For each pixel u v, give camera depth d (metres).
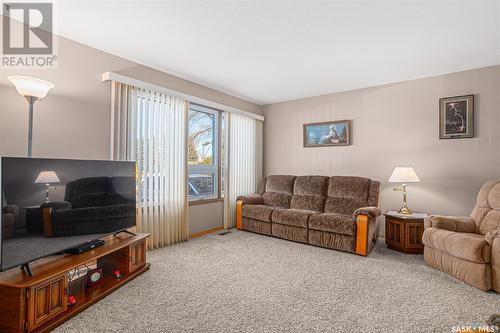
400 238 3.40
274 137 5.42
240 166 4.95
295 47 2.93
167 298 2.11
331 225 3.44
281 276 2.59
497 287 2.22
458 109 3.58
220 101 4.61
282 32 2.61
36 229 1.81
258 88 4.43
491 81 3.40
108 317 1.84
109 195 2.44
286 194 4.66
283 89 4.49
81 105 2.83
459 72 3.60
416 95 3.90
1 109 2.32
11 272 1.76
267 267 2.82
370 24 2.45
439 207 3.70
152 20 2.41
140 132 3.31
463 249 2.38
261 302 2.07
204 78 3.95
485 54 3.08
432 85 3.78
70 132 2.74
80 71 2.82
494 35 2.64
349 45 2.88
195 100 3.99
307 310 1.96
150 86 3.35
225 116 4.66
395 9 2.21
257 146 5.38
